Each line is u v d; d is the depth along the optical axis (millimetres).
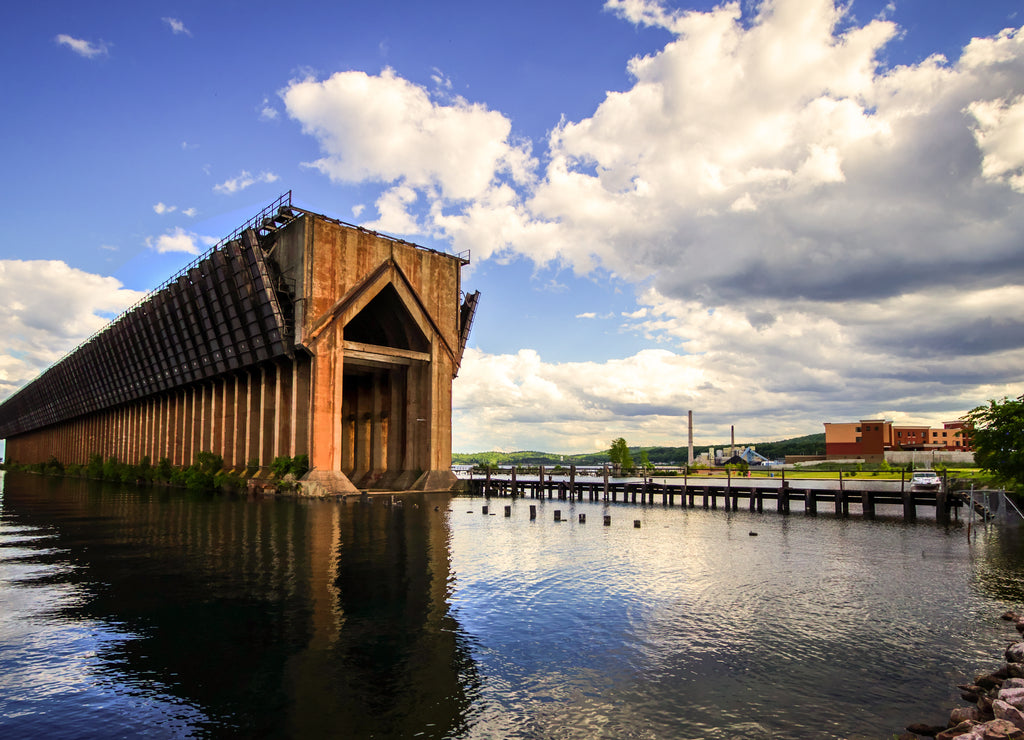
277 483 53469
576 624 14828
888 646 13352
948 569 21391
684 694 10836
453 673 11734
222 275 59656
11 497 54250
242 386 66250
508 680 11422
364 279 57281
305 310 53062
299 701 10461
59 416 133125
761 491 43000
